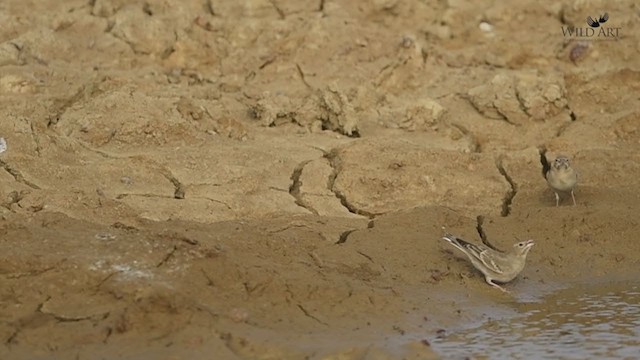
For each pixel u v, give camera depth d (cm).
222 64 2127
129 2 2256
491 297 1504
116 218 1568
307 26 2183
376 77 2094
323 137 1892
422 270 1537
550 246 1642
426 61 2164
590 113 2019
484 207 1734
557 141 1905
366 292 1431
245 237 1513
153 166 1723
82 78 1975
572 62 2186
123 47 2125
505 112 1988
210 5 2273
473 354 1322
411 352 1315
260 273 1409
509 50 2205
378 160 1795
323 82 2077
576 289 1548
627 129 1941
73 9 2248
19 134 1730
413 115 1956
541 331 1399
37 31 2105
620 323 1427
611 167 1839
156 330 1304
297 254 1517
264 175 1744
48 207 1563
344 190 1736
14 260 1362
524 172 1830
